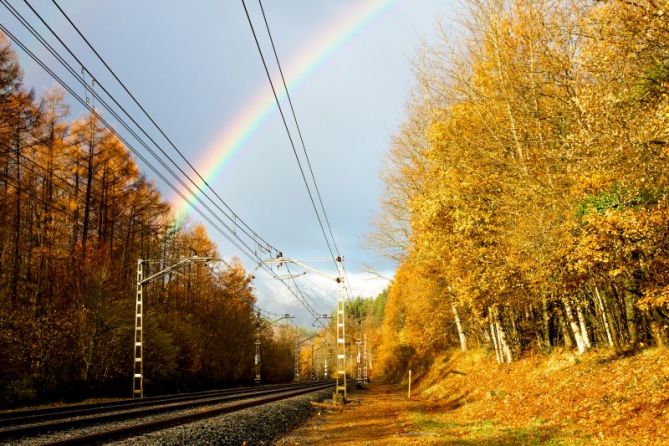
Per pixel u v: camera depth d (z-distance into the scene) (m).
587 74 14.95
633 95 12.84
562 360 21.39
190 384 49.38
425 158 28.59
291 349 122.50
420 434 15.96
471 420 18.80
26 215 34.84
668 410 11.30
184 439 13.12
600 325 20.00
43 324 29.86
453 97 24.44
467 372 35.03
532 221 16.75
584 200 14.42
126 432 13.80
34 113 30.95
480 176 21.33
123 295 39.41
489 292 21.08
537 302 22.91
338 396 33.53
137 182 42.88
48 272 35.03
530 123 19.20
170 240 55.47
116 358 36.12
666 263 11.86
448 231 22.39
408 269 37.47
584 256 13.25
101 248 37.41
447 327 39.56
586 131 12.93
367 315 169.75
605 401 14.08
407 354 73.12
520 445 11.95
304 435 18.39
